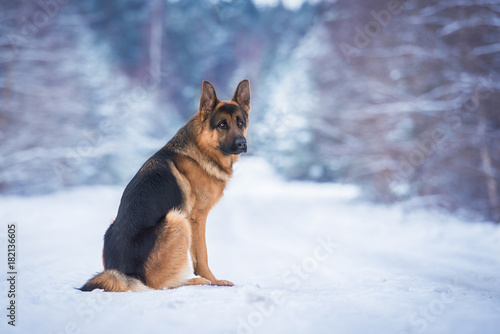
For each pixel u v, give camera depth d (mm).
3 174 28234
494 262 9484
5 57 29125
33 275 6652
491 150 18688
